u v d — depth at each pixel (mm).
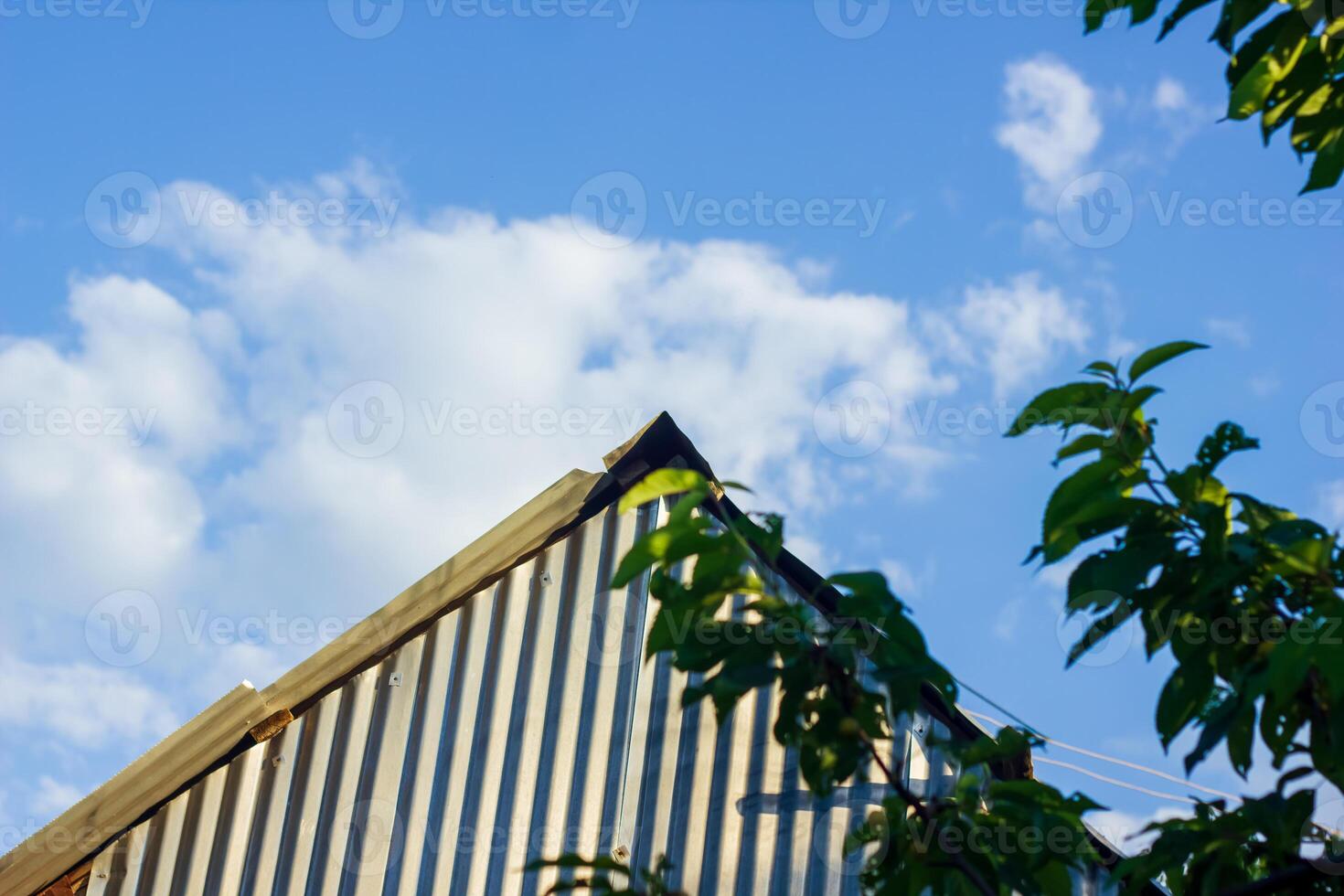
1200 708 2961
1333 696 2633
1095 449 3064
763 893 6020
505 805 6203
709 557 2789
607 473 6801
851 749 2857
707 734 6344
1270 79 3268
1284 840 2939
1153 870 3105
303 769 6332
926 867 3018
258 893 6059
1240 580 2963
